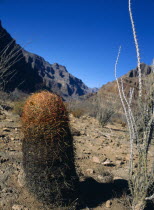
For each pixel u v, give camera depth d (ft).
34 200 11.65
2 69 21.18
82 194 12.93
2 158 15.69
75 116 44.11
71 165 11.50
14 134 22.22
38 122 10.72
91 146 23.47
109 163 18.26
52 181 11.00
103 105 41.04
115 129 38.09
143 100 10.82
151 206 11.93
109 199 12.84
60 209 11.14
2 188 12.37
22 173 13.71
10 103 44.34
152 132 10.53
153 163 10.48
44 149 10.78
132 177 10.95
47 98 11.05
